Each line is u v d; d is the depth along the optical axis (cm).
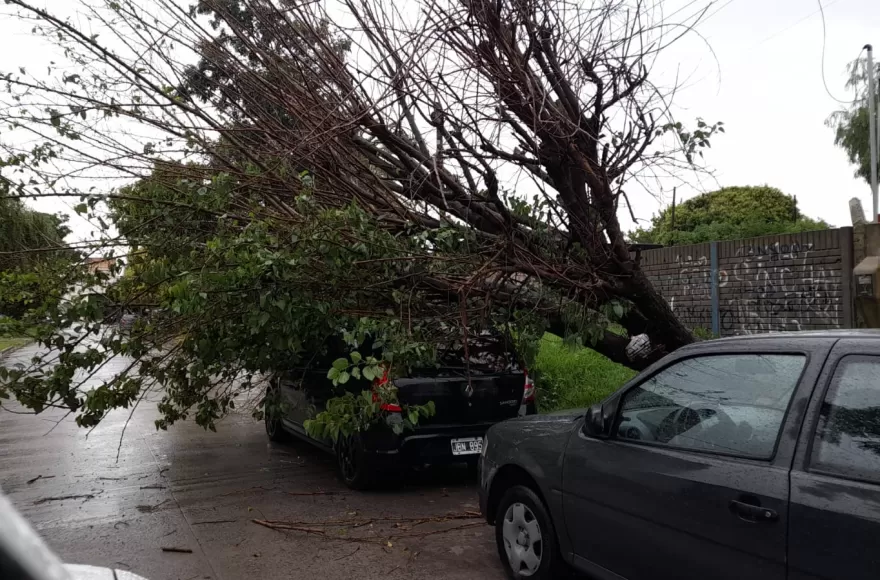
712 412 310
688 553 296
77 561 461
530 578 401
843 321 887
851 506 236
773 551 258
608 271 571
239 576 436
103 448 843
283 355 604
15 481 681
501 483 447
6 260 582
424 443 604
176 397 629
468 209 572
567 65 523
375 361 496
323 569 448
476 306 583
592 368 1054
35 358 562
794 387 279
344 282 549
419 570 446
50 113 577
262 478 690
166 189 602
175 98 607
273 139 618
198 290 488
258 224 524
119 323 579
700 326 1098
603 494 346
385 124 559
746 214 1991
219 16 593
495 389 637
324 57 576
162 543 497
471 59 495
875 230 859
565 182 530
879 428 245
